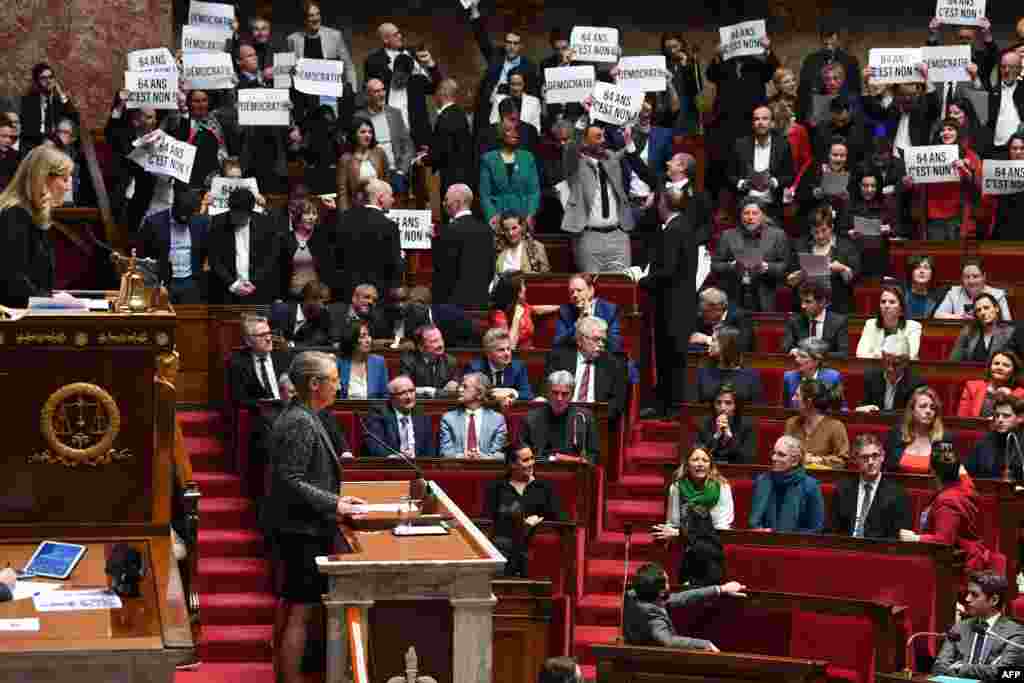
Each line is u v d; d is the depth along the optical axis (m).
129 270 24.30
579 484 44.34
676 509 43.38
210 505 46.81
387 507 29.19
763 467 43.97
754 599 37.53
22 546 22.86
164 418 23.31
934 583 39.16
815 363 48.00
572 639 41.75
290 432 28.95
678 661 34.03
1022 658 35.44
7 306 26.25
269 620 43.72
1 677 19.02
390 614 25.83
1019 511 42.06
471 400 46.00
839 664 36.78
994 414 44.38
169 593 21.11
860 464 42.34
